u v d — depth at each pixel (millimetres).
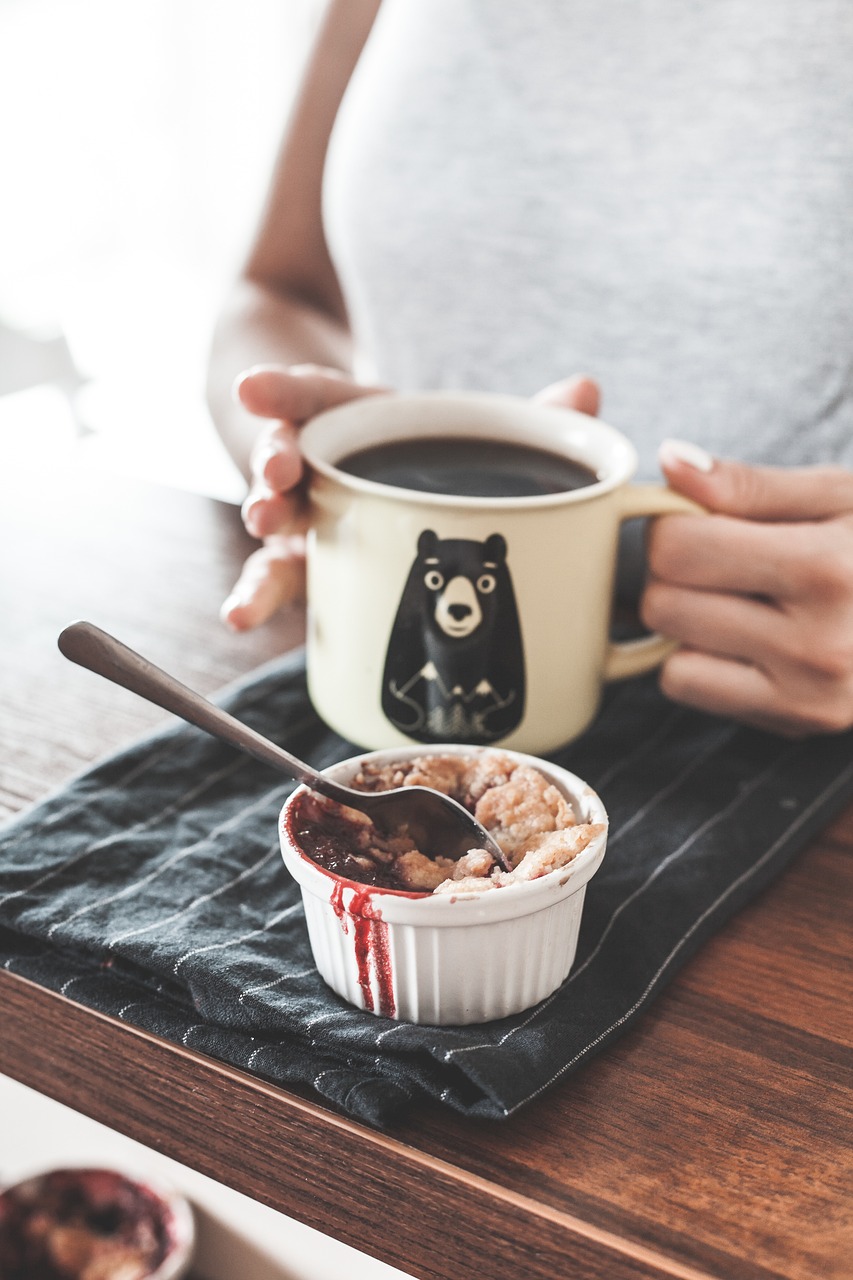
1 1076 567
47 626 746
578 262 900
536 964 520
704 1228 470
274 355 871
